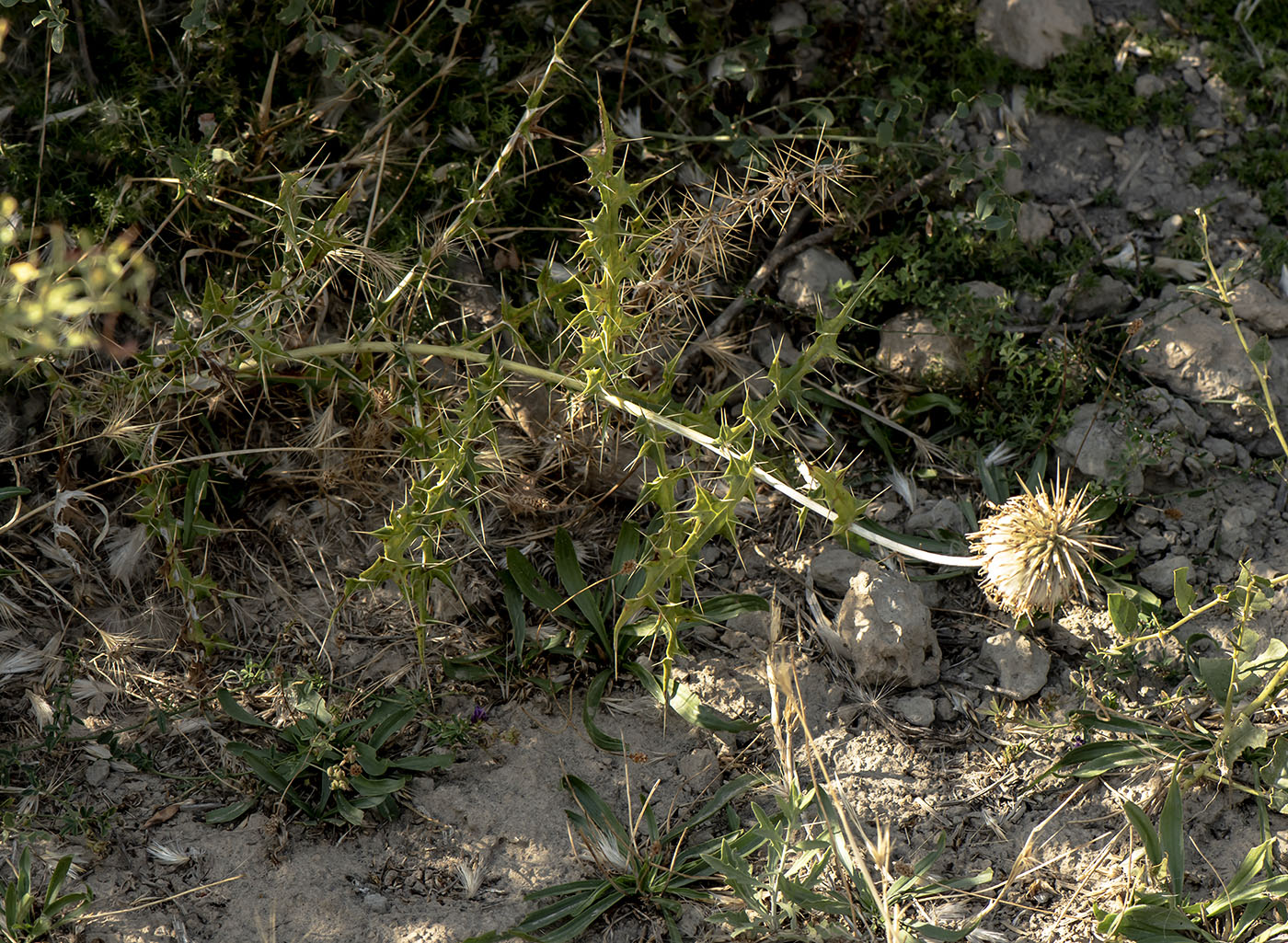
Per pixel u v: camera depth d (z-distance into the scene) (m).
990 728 3.04
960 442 3.59
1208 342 3.55
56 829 2.75
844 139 3.67
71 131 3.55
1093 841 2.79
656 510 3.48
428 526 2.77
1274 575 3.26
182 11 3.74
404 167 3.66
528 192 3.73
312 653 3.14
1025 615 3.04
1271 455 3.53
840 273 3.71
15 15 3.60
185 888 2.68
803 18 4.07
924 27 4.12
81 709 2.99
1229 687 2.82
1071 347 3.53
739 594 3.20
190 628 3.03
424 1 3.84
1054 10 4.08
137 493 3.02
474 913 2.67
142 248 3.35
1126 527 3.41
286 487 3.39
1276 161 3.95
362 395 3.22
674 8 3.78
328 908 2.66
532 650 3.13
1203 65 4.11
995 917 2.67
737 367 3.60
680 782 2.94
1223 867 2.73
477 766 2.95
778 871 2.55
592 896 2.66
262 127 3.54
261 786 2.87
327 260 3.14
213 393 3.21
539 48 3.82
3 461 3.30
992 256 3.76
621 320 2.82
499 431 3.44
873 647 3.05
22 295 3.17
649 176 3.80
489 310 3.59
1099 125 4.05
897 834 2.82
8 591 3.16
